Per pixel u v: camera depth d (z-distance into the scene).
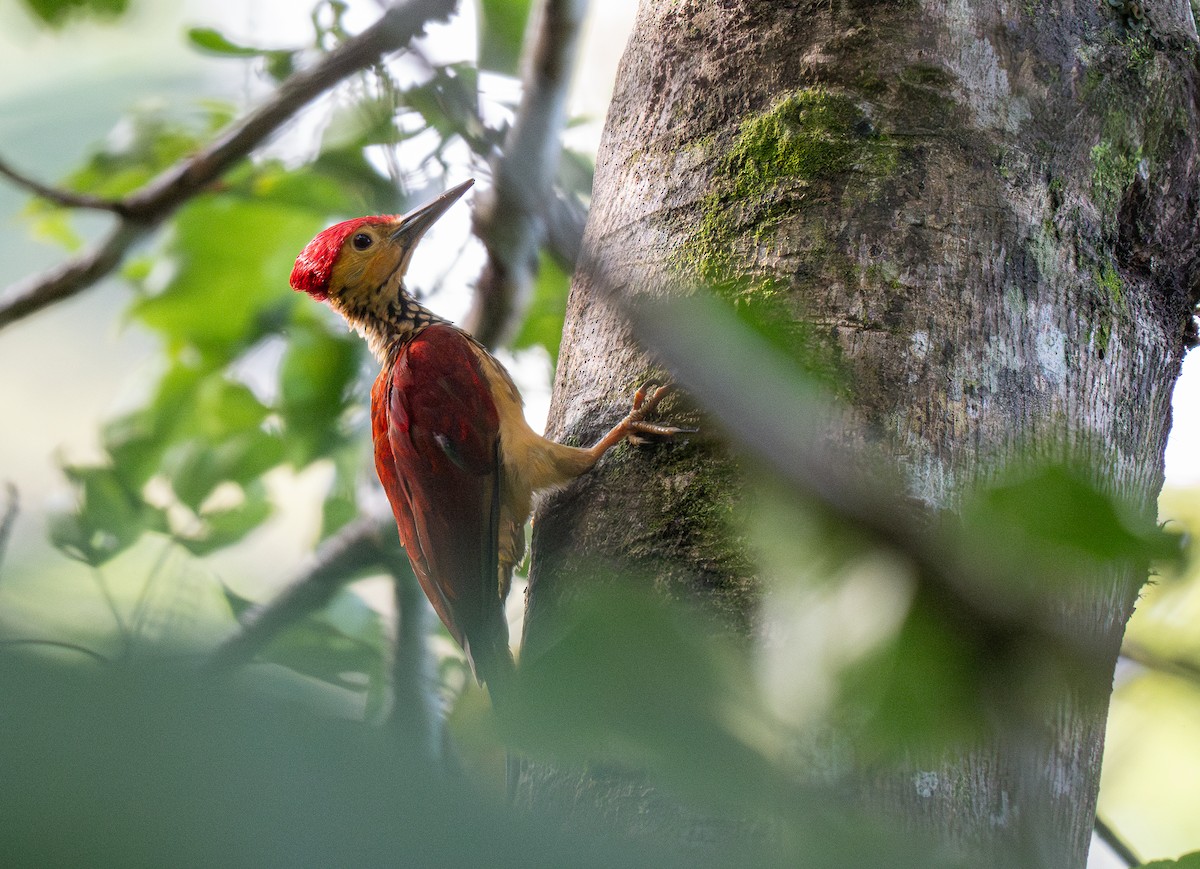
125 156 9.95
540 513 6.18
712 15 6.19
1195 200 6.11
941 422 5.00
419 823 1.21
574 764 1.86
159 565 8.58
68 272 9.02
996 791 4.07
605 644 1.81
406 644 8.97
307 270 8.90
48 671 1.10
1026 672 2.03
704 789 1.78
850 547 2.18
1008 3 5.79
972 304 5.27
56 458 9.30
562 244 7.11
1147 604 2.28
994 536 2.04
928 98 5.62
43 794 1.04
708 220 5.75
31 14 9.65
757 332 2.48
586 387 6.14
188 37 9.25
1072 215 5.62
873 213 5.44
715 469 5.30
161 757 1.10
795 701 2.06
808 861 1.85
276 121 8.41
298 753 1.18
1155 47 5.98
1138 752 6.92
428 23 8.08
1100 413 5.38
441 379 7.84
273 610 9.12
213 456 10.05
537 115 7.48
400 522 8.05
